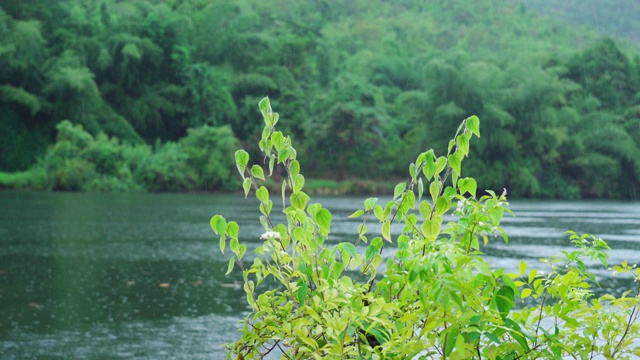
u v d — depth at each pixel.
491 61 69.19
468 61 69.62
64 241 19.22
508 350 1.86
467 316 1.67
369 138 63.69
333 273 2.04
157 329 8.60
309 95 71.25
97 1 73.94
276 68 72.06
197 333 8.38
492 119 58.19
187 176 56.75
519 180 57.84
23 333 8.33
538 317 2.05
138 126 65.06
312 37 79.19
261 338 2.02
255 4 86.50
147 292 11.37
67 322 8.98
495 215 1.93
